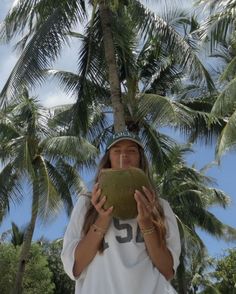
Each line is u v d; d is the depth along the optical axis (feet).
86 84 54.70
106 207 9.94
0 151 69.62
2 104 47.44
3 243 96.73
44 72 51.85
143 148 11.67
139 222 10.11
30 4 48.39
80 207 11.00
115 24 49.85
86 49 52.65
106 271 10.27
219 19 45.57
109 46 49.03
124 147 11.48
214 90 53.93
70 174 75.20
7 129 69.87
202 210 83.82
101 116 67.82
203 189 85.10
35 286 90.63
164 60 66.90
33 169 65.10
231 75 52.03
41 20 51.47
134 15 49.60
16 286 70.79
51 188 69.97
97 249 10.38
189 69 51.42
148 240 10.28
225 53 63.77
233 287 106.01
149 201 10.00
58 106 73.46
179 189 80.74
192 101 71.31
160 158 63.67
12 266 89.81
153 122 52.49
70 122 56.70
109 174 10.09
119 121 46.78
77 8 49.37
